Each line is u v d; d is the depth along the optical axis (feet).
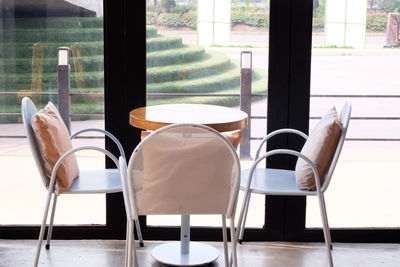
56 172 9.22
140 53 11.44
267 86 11.60
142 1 11.29
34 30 11.53
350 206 11.97
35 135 9.36
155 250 11.14
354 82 11.59
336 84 11.58
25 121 9.11
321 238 11.91
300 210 11.80
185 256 10.85
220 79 11.63
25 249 11.32
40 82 11.67
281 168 11.71
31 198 11.96
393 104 11.66
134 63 11.46
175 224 11.97
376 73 11.56
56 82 11.66
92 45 11.53
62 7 11.45
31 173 11.89
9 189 11.93
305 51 11.40
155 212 8.28
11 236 11.86
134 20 11.34
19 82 11.67
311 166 9.25
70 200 11.92
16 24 11.50
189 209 8.29
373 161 11.87
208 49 11.55
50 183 9.23
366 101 11.66
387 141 11.80
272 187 9.75
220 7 11.44
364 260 11.00
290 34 11.37
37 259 9.68
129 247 8.59
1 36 11.54
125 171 8.96
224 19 11.46
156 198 8.20
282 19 11.32
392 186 11.93
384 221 12.03
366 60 11.51
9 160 11.85
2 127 11.76
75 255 11.05
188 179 8.11
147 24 11.43
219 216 11.94
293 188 9.74
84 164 11.78
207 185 8.18
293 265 10.67
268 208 11.82
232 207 8.39
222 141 7.86
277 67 11.47
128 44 11.39
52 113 9.65
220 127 9.10
